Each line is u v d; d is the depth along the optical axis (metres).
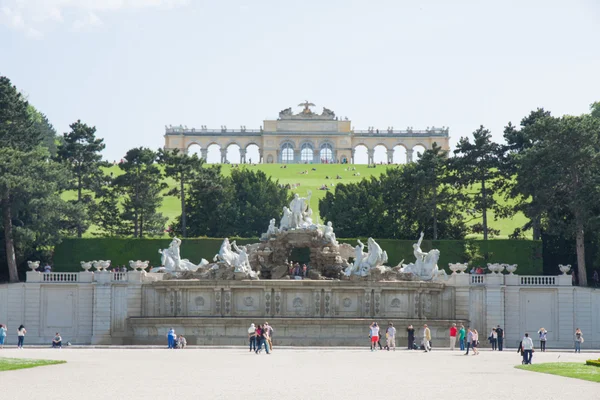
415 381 47.44
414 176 114.62
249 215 127.69
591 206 94.44
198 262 105.56
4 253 103.00
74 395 40.53
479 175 115.62
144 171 124.44
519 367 56.47
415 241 105.69
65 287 92.12
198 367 55.41
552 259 106.31
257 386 44.50
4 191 97.69
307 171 189.75
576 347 79.31
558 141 98.25
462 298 91.00
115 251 104.62
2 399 38.97
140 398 39.66
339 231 120.50
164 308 91.44
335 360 62.78
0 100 117.00
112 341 90.50
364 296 90.06
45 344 91.25
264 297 90.19
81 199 126.19
